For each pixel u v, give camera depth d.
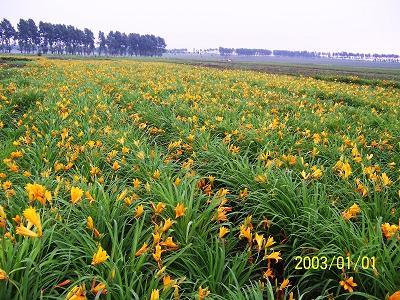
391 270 2.63
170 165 4.83
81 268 2.64
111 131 6.21
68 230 2.82
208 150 5.49
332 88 16.55
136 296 2.25
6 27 123.00
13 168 4.13
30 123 7.41
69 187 3.80
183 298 2.61
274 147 5.81
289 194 3.79
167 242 2.68
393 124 8.17
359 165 5.09
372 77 36.50
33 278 2.45
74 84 13.45
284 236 3.57
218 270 2.82
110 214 3.29
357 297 2.84
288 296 2.93
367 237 3.15
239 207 4.28
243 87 15.19
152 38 172.25
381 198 4.06
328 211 3.52
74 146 5.39
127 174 4.60
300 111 9.57
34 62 31.42
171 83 14.75
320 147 5.91
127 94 11.45
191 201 3.36
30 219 2.22
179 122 7.44
